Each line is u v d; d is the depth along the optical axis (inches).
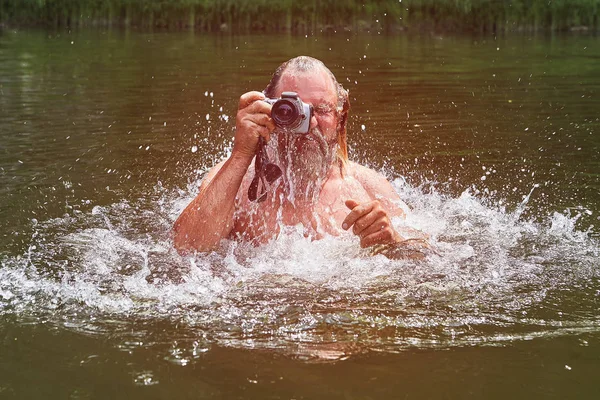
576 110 218.7
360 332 80.0
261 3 534.0
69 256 103.5
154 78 286.0
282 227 109.2
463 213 126.6
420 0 535.5
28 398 66.6
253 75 291.6
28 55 357.7
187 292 91.0
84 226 117.9
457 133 191.2
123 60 343.0
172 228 111.5
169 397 66.5
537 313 84.7
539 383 69.1
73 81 278.4
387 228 102.0
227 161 106.7
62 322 82.4
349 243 106.7
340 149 116.9
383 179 122.9
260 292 91.1
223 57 353.7
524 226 118.6
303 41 436.5
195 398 66.2
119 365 72.5
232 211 105.9
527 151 170.7
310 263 100.9
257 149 103.9
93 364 72.7
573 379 69.8
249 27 533.0
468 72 303.4
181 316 84.1
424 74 298.2
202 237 105.0
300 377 70.1
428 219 122.9
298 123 101.4
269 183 106.9
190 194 139.3
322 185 111.9
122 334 79.4
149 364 72.7
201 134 191.0
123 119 209.3
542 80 278.2
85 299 88.6
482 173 152.8
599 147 173.6
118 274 96.8
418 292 91.0
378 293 90.7
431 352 75.2
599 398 66.4
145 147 176.1
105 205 130.3
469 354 74.8
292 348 76.1
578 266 99.9
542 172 152.4
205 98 242.2
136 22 541.6
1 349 75.9
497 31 515.5
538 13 517.0
